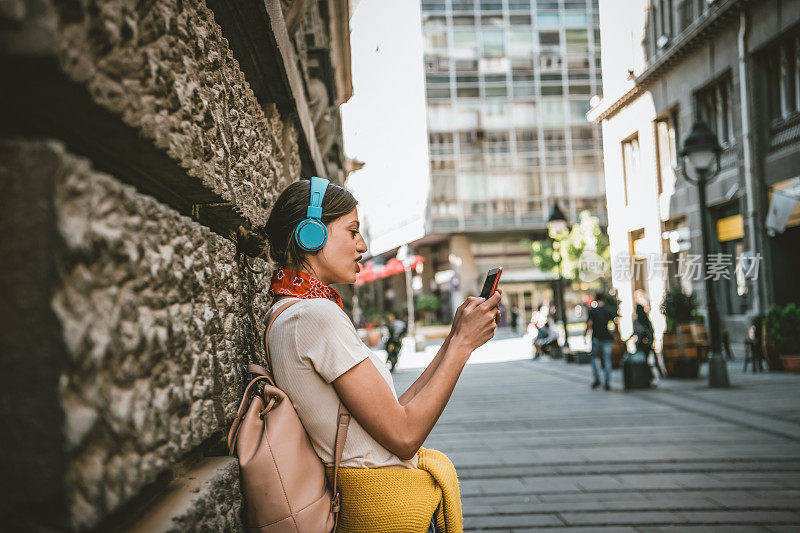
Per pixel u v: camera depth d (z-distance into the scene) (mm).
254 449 1293
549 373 15586
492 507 4637
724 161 15680
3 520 597
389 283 56125
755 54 14141
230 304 1355
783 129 13898
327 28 6738
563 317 19203
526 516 4395
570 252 25812
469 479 5480
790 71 13633
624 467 5664
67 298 599
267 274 1935
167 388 850
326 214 1582
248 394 1384
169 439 846
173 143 922
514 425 8180
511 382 13773
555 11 37938
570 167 38406
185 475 1102
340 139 10273
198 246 1104
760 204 14516
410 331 33531
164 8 921
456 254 41469
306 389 1376
